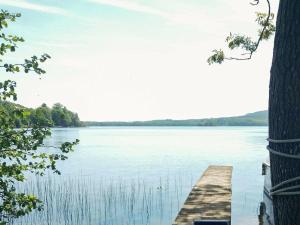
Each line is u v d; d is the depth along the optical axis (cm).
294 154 260
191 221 780
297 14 266
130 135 14612
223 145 7744
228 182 1230
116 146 7538
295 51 266
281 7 277
